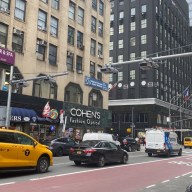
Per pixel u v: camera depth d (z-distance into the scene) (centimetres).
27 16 3541
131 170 1856
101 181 1400
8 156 1416
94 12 4809
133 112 7412
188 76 9812
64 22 4128
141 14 7769
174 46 8750
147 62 1764
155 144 3155
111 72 1922
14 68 3325
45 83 3747
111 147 2114
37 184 1264
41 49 3741
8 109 2738
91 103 4572
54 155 2825
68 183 1313
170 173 1792
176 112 8312
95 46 4775
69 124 4000
